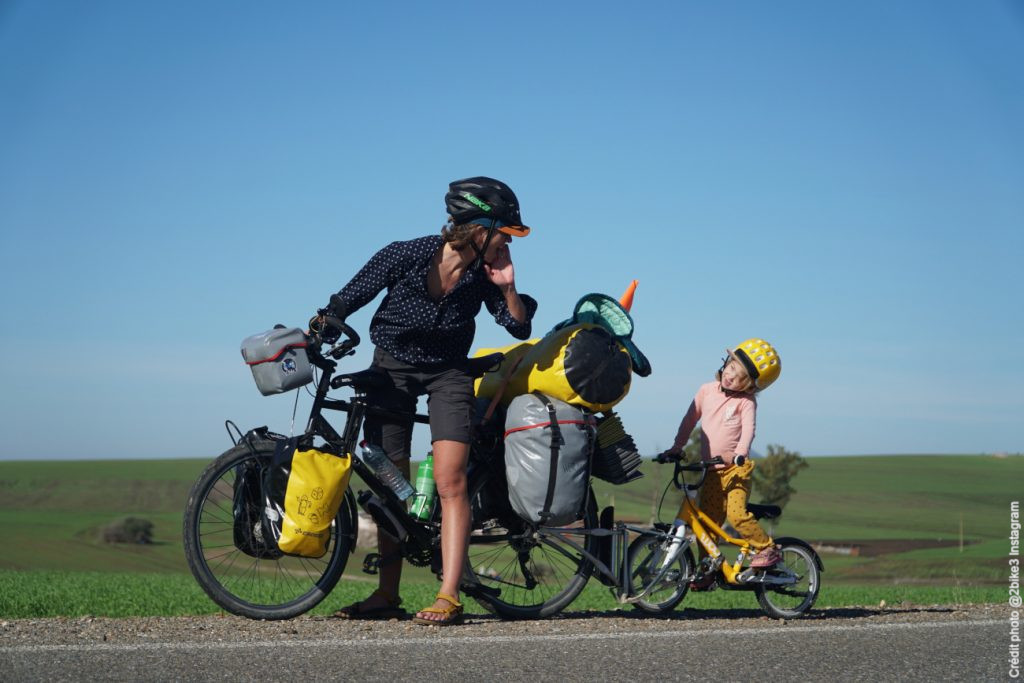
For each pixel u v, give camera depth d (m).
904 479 132.12
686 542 6.11
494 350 5.97
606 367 5.45
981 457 156.00
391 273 5.20
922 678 3.64
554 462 5.39
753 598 13.17
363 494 5.26
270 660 3.72
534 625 5.02
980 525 97.75
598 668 3.71
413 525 5.38
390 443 5.43
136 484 135.25
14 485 130.62
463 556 5.23
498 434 5.71
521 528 5.69
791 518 101.81
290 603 5.18
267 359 4.98
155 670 3.49
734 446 6.16
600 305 5.90
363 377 5.28
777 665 3.84
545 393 5.54
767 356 6.07
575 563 5.88
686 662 3.86
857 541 81.12
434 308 5.21
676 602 6.11
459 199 5.14
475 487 5.63
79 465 151.50
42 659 3.65
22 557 68.38
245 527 5.04
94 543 82.31
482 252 5.16
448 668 3.65
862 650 4.20
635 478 5.86
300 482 4.92
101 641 4.07
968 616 5.75
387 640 4.21
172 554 77.06
